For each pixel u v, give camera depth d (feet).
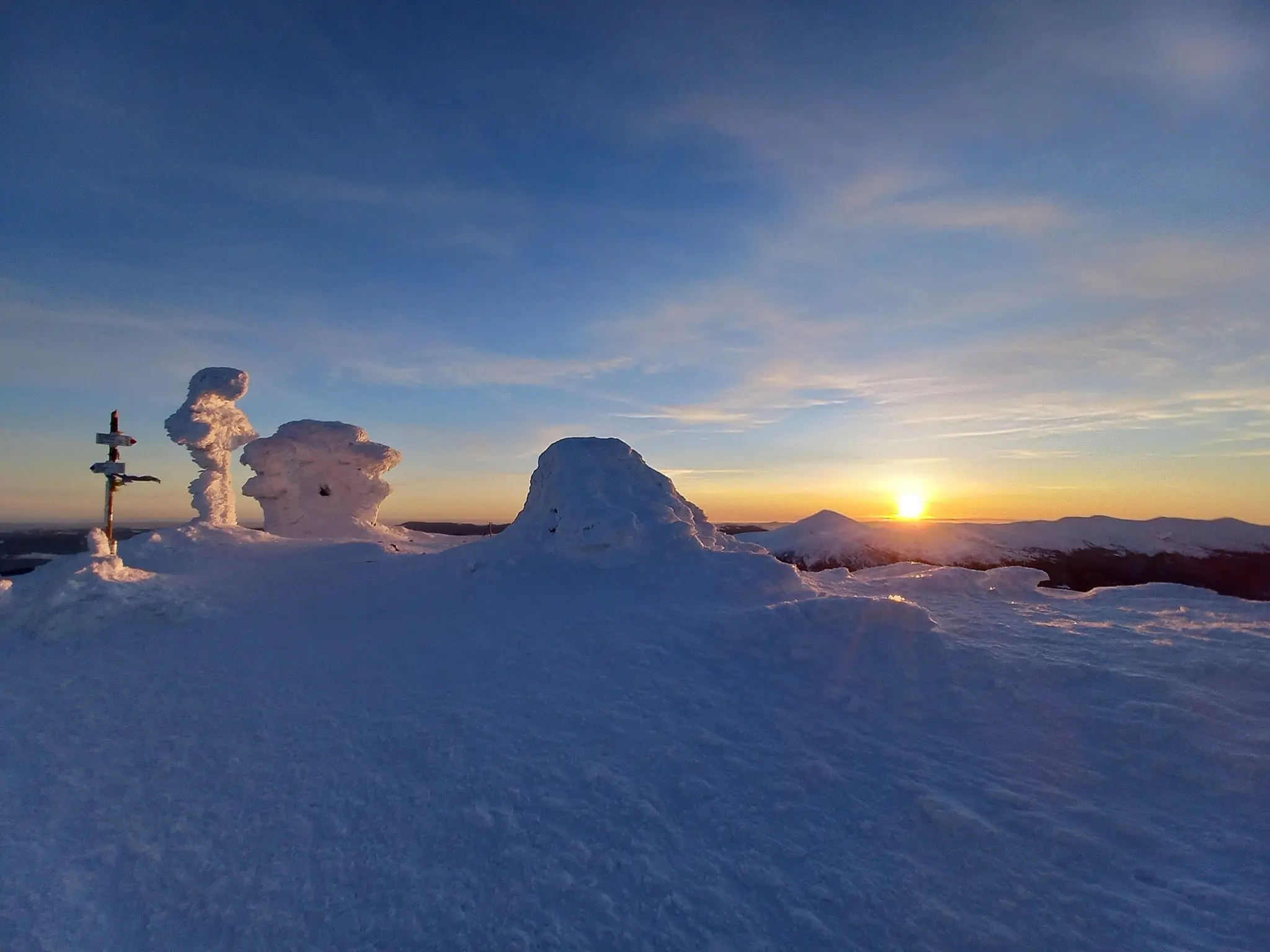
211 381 64.08
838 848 20.74
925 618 32.81
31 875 20.35
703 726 26.71
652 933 18.07
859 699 28.22
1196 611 41.75
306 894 19.63
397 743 26.14
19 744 26.61
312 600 43.50
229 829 22.09
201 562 50.06
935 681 29.32
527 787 23.44
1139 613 41.16
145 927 18.83
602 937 17.98
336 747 26.05
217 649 35.53
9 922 18.78
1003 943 17.46
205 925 18.79
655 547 44.50
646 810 22.25
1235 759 23.76
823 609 33.09
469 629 36.42
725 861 20.38
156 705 29.50
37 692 30.71
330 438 80.02
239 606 41.98
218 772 24.88
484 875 20.03
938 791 22.84
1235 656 31.73
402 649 34.60
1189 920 17.92
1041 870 19.72
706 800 22.81
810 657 30.91
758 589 39.45
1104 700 27.78
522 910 18.83
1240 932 17.39
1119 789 23.17
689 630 34.12
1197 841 20.79
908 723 26.96
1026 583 48.01
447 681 30.81
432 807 22.74
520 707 28.19
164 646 35.96
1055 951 17.17
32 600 38.42
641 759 24.80
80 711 29.04
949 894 19.02
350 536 77.00
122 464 46.68
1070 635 35.29
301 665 33.27
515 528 49.21
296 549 54.80
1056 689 28.71
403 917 18.76
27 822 22.47
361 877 20.15
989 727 26.48
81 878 20.34
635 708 27.91
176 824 22.38
